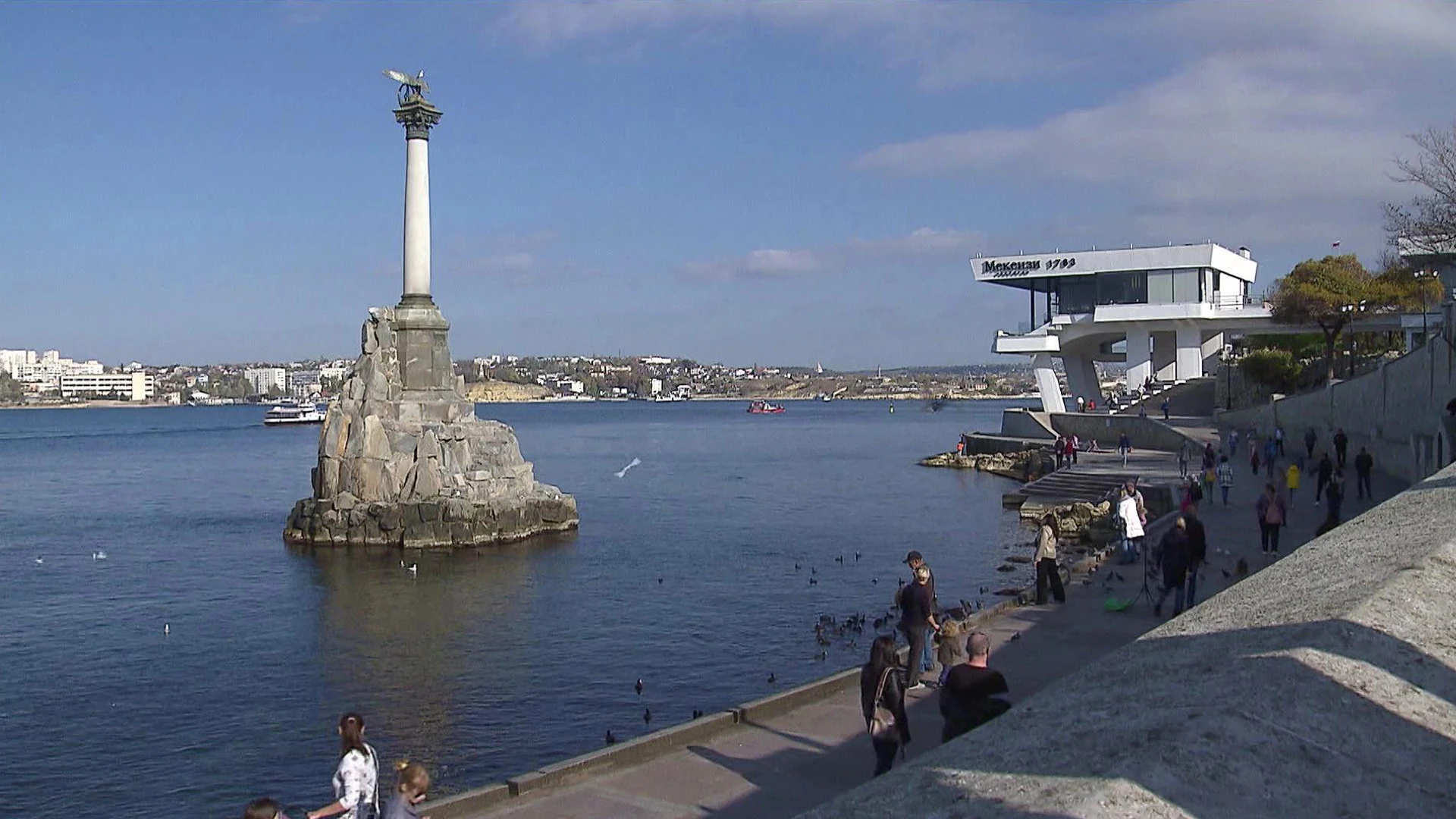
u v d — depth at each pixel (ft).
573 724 81.66
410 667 100.32
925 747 45.70
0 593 141.69
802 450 462.60
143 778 72.90
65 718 86.22
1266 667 25.11
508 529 181.78
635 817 38.52
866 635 106.73
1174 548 68.95
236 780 72.49
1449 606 30.45
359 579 148.66
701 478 318.65
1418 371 132.98
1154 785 19.79
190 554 174.70
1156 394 309.22
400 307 194.18
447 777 71.00
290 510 240.53
